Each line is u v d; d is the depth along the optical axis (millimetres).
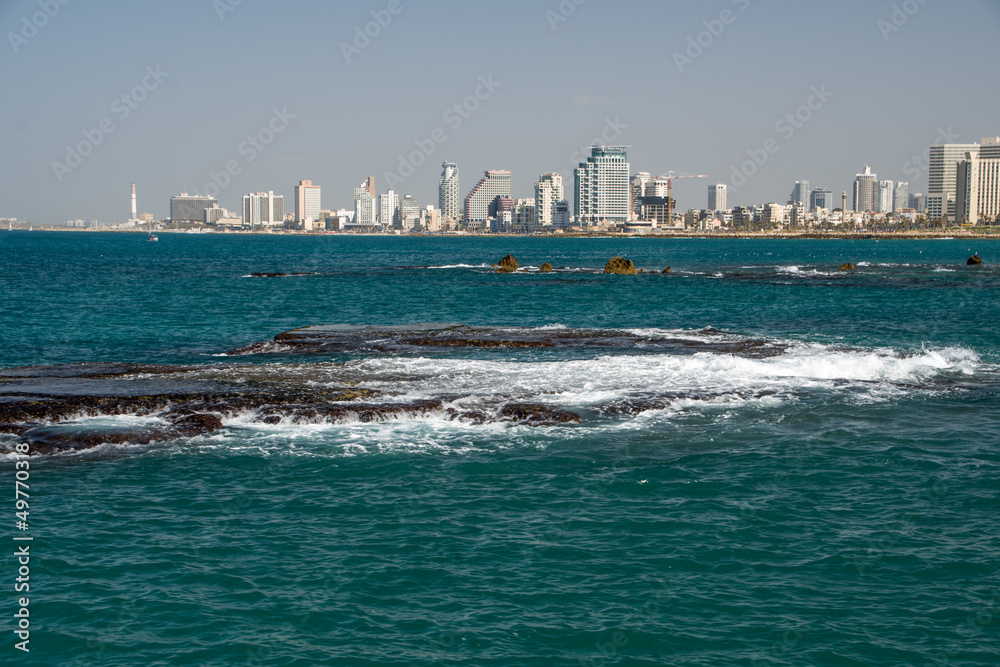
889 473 20453
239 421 25000
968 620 13422
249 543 16312
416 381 29219
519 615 13633
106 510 18000
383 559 15602
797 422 25125
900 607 13836
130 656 12445
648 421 25078
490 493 19031
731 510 17953
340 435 23656
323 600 14086
